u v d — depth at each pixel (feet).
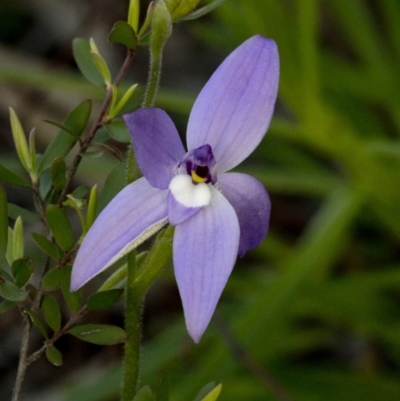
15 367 1.84
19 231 1.04
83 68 1.07
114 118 1.06
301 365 1.65
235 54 1.01
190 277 0.98
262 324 1.44
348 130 1.72
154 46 1.00
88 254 0.98
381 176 1.70
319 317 1.82
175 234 0.99
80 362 1.87
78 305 1.02
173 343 1.63
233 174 1.01
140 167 0.99
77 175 1.79
